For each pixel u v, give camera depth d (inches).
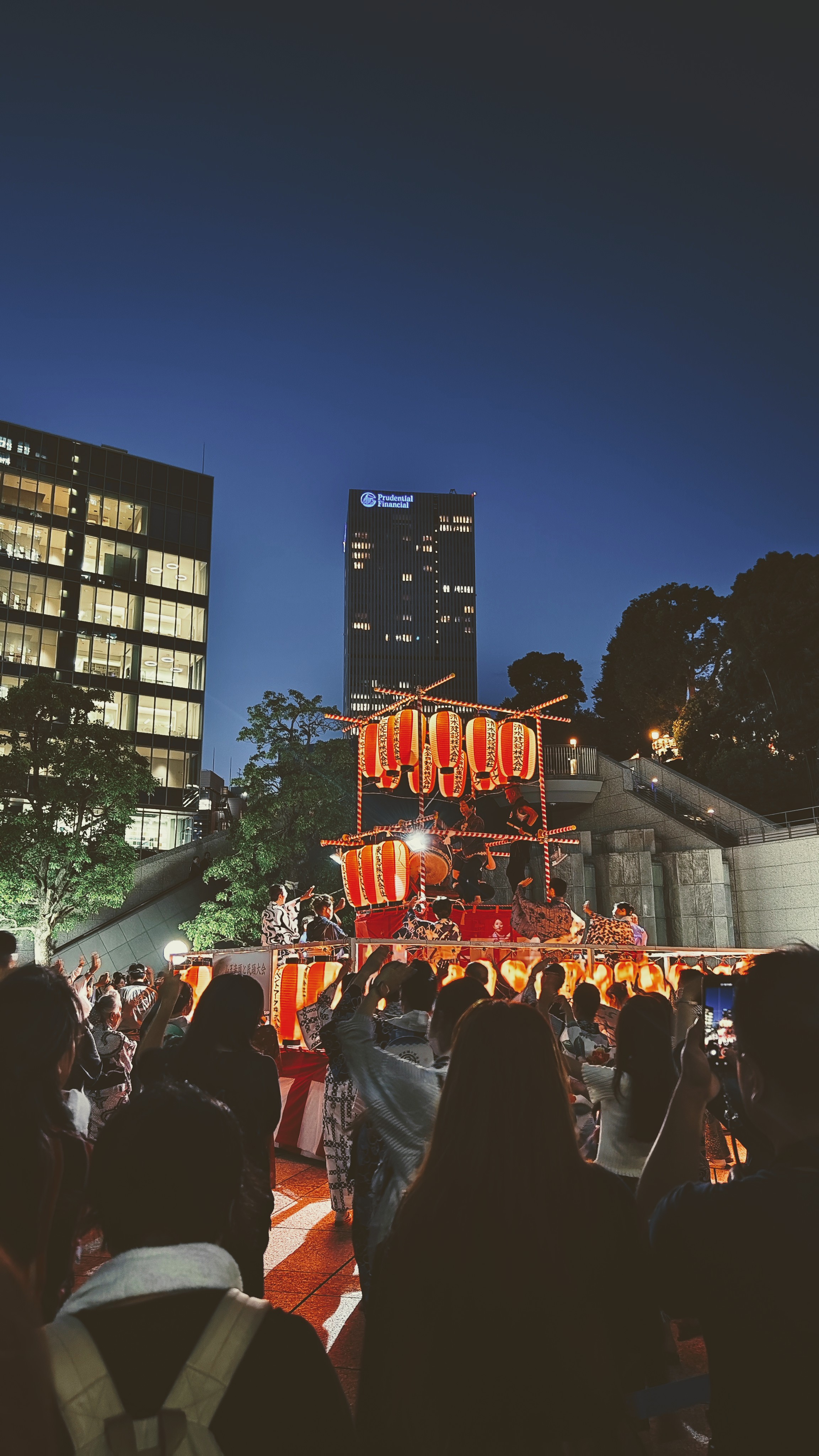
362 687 7155.5
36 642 1902.1
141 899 1411.2
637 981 439.8
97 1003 248.5
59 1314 52.1
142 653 2017.7
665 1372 81.0
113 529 2052.2
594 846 1403.8
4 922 1162.0
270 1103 132.8
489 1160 65.1
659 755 2037.4
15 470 1956.2
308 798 1138.7
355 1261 220.8
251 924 1135.6
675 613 2140.7
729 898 1307.8
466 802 576.4
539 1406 58.8
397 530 7539.4
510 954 439.8
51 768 1167.6
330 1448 50.4
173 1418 47.0
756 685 1706.4
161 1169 57.4
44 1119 82.1
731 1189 60.4
